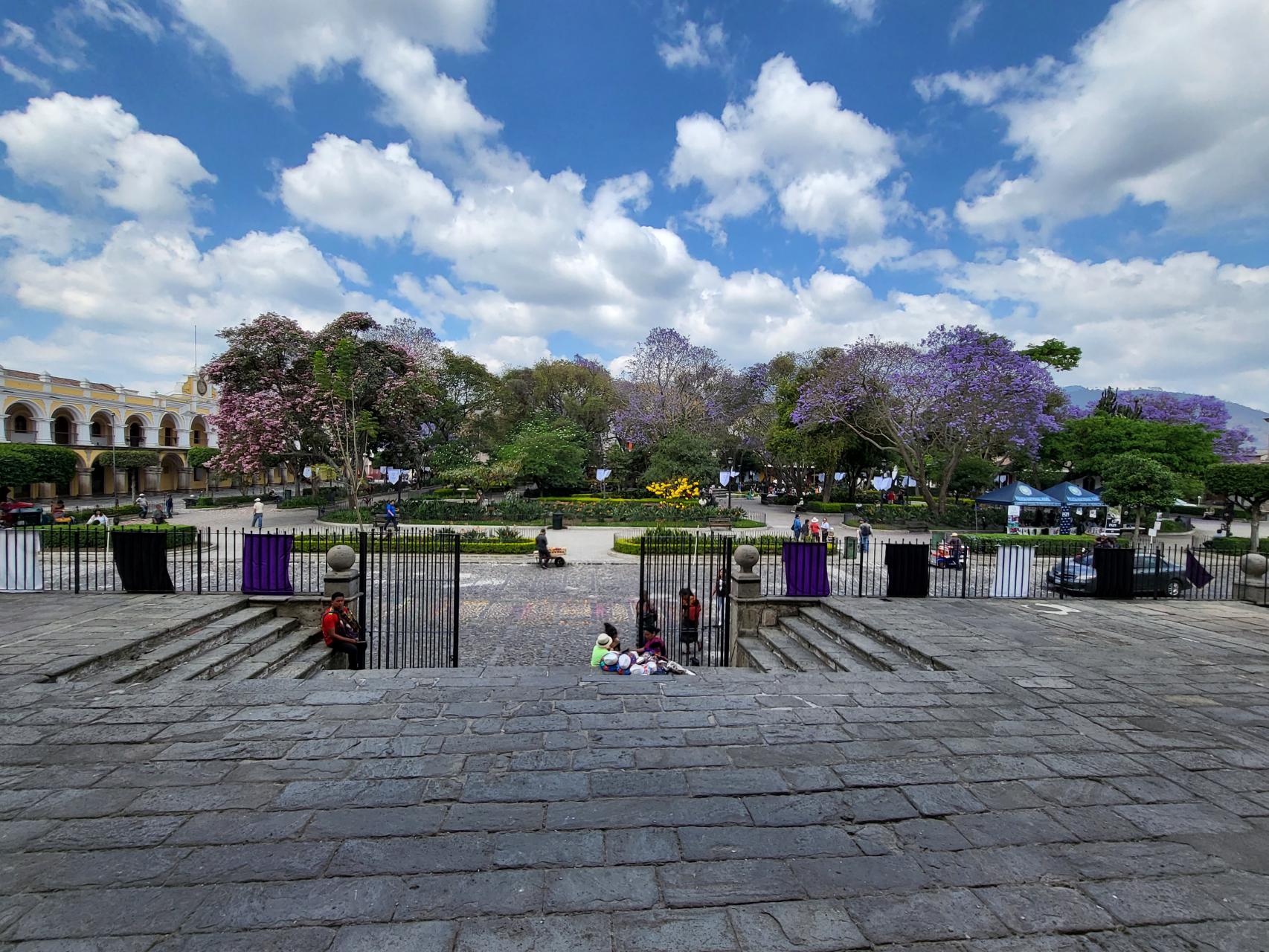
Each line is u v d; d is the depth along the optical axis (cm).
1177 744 418
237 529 2172
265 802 321
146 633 612
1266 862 289
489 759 373
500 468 2909
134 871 264
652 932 236
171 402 4447
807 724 439
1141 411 3631
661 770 365
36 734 397
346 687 493
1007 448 3166
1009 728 439
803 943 231
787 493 4375
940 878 271
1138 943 235
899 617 786
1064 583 1122
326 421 2408
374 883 260
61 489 3681
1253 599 938
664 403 3822
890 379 2619
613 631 682
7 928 229
